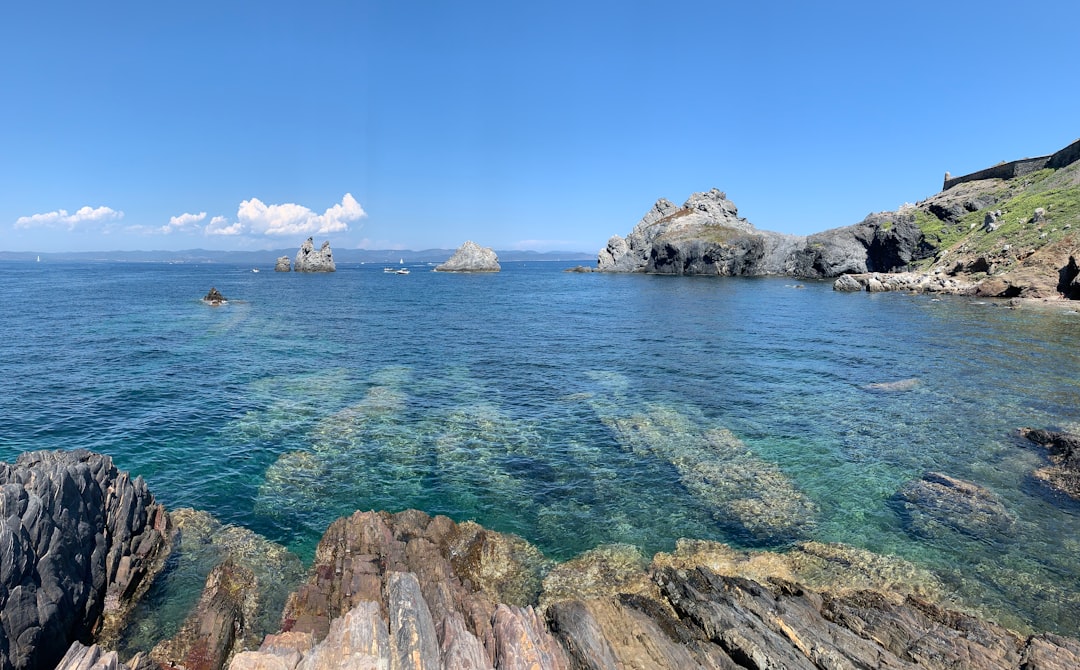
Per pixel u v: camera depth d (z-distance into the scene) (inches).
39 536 390.6
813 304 2556.6
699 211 5866.1
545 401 1018.1
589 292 3565.5
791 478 693.9
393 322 2098.9
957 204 3796.8
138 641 418.9
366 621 371.6
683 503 640.4
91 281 4490.7
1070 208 2598.4
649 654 375.6
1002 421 862.5
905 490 656.4
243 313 2304.4
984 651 383.6
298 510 616.1
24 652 356.8
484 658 344.8
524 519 608.7
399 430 854.5
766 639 386.0
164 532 546.3
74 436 805.9
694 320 2096.5
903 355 1355.8
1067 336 1507.1
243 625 434.3
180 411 922.7
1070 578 494.3
